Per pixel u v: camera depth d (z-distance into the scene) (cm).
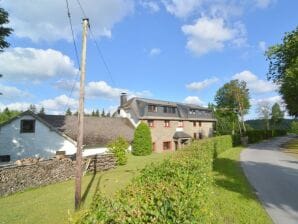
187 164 834
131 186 512
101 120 3616
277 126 9069
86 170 1891
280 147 3897
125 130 3669
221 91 7469
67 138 2677
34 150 2711
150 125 3984
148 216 363
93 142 2894
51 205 1159
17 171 1455
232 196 1133
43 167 1620
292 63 3241
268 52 3581
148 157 2959
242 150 3428
